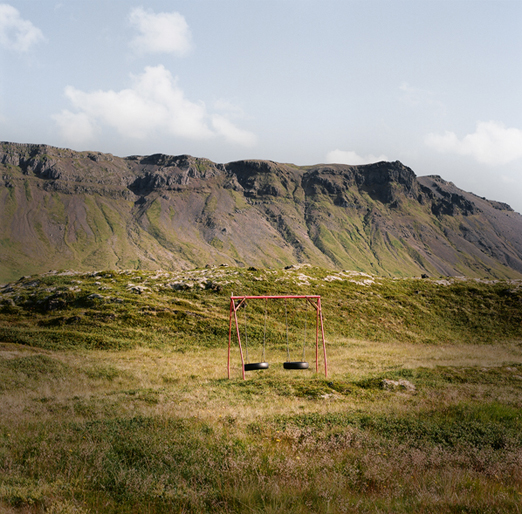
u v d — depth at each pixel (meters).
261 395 26.69
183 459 12.03
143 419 18.17
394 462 12.51
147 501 9.05
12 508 8.30
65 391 28.42
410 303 77.56
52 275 78.50
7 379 30.17
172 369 37.38
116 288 68.69
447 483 10.79
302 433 16.36
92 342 48.06
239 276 78.19
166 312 59.50
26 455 12.27
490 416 19.22
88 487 9.82
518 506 9.02
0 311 60.91
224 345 51.78
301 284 78.50
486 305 78.44
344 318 67.81
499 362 39.47
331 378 31.94
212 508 8.87
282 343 53.81
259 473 10.86
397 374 33.28
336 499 9.20
